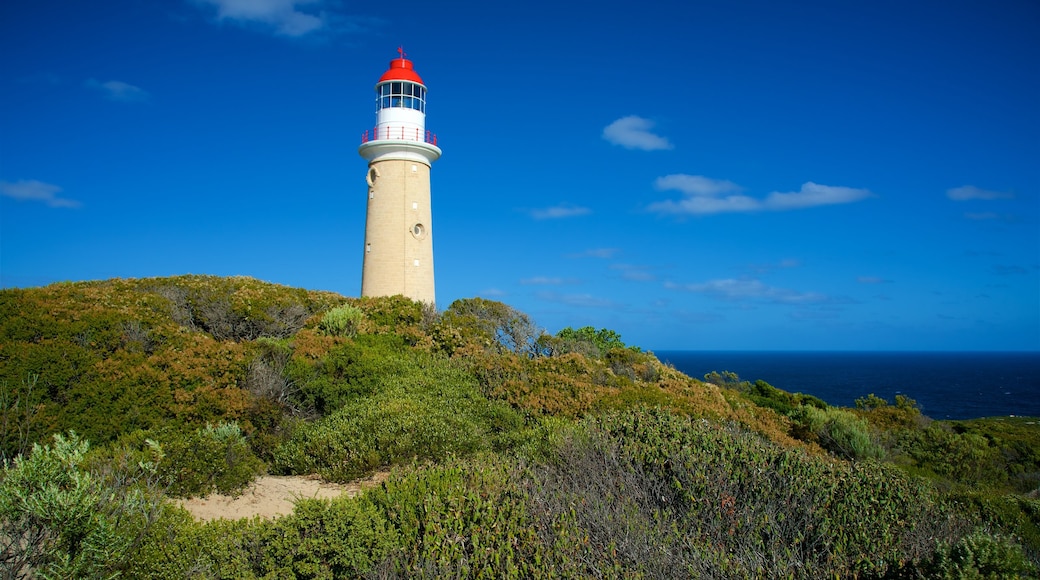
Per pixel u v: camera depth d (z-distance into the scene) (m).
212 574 6.14
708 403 17.77
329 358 15.47
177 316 19.75
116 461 8.45
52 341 12.84
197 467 9.29
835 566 6.46
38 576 5.65
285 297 23.31
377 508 7.45
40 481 5.91
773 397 32.72
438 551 6.30
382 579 6.09
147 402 11.95
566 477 8.49
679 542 6.68
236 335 20.94
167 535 6.54
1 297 14.34
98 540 5.76
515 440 11.84
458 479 8.05
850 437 18.64
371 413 12.02
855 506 7.78
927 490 9.05
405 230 27.81
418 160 28.42
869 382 134.12
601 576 5.88
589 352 24.86
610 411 13.23
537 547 6.26
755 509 7.56
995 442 25.30
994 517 10.85
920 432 23.20
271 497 9.62
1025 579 6.00
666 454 8.96
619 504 7.48
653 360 25.92
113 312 15.11
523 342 25.80
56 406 11.11
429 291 28.61
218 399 12.39
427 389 14.81
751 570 6.13
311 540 6.38
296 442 11.73
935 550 6.41
